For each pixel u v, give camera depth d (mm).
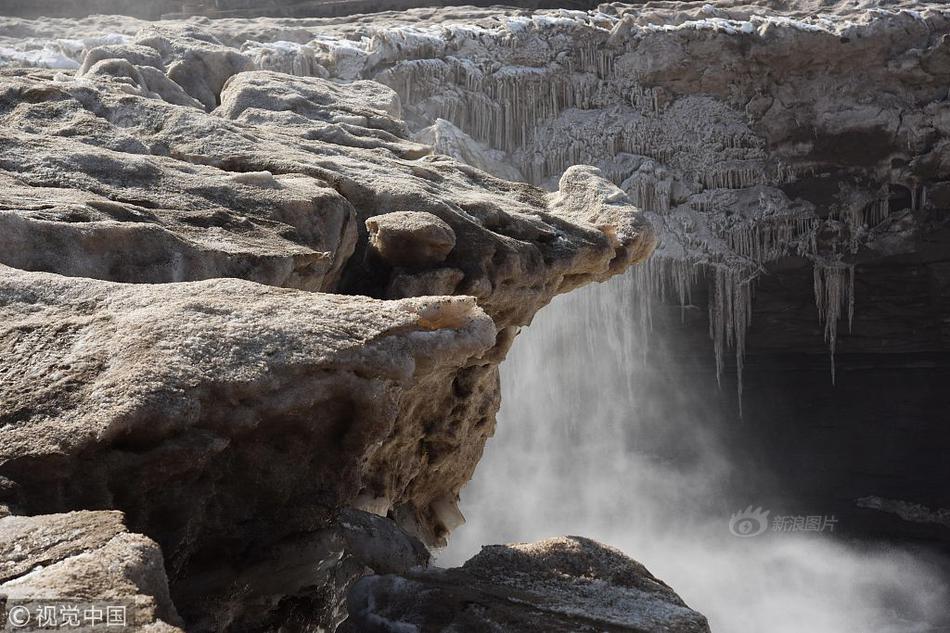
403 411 5738
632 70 17641
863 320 20922
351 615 3225
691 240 18031
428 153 8781
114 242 4801
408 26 17547
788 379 22531
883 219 18969
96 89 7898
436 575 3396
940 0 18672
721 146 18000
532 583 3412
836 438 22672
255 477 3633
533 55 17359
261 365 3443
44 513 3086
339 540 3830
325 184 6559
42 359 3428
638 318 20750
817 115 17938
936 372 21844
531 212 7211
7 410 3199
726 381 22453
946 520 21781
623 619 3111
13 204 4863
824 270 19438
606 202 7684
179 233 5238
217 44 12531
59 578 2443
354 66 15859
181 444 3275
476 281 6137
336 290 6219
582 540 3756
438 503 7230
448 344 3805
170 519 3432
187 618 3588
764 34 17188
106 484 3172
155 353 3377
